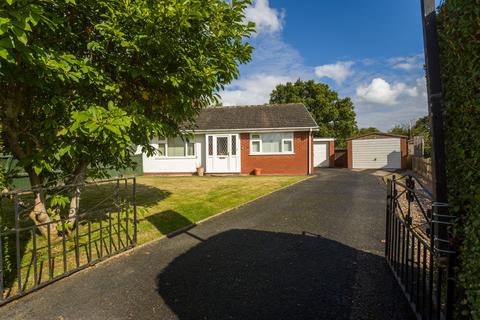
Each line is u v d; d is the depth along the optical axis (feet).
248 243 15.61
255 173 58.49
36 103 14.15
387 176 51.72
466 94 5.67
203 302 9.65
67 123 13.58
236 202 27.12
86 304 9.61
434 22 6.85
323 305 9.40
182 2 13.65
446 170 6.68
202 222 20.11
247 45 17.39
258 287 10.65
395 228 11.42
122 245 15.40
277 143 59.31
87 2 13.53
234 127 59.88
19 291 10.05
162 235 17.12
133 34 13.97
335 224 19.15
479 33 5.14
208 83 15.87
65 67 11.59
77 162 16.31
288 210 23.61
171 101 16.87
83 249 14.84
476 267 5.33
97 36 15.14
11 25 8.23
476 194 5.45
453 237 6.39
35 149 15.06
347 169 72.33
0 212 10.12
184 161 61.72
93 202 26.73
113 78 15.94
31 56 9.99
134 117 14.30
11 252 13.89
